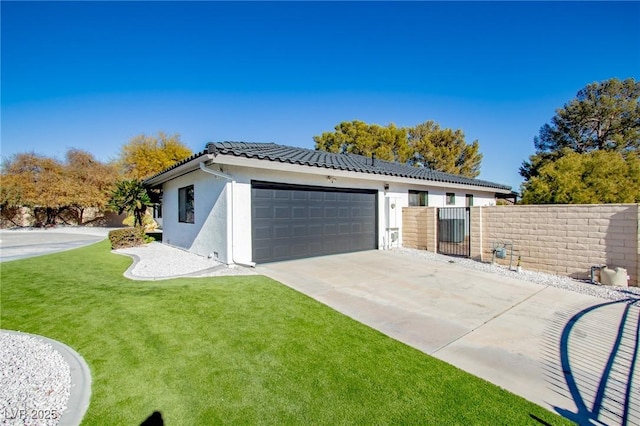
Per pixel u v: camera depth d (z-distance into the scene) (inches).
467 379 125.6
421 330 175.3
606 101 1042.1
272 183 360.2
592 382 124.8
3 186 956.6
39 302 208.2
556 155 1061.8
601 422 100.5
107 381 119.3
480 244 382.9
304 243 392.2
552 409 107.2
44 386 116.0
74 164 1080.8
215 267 320.8
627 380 126.3
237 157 300.7
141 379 120.8
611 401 112.3
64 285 253.3
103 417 99.3
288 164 337.7
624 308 217.0
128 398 109.3
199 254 404.8
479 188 689.0
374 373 128.3
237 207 333.1
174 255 409.4
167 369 128.1
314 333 165.6
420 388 118.3
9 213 1047.0
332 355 142.5
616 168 521.0
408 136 1371.8
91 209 1144.8
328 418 100.5
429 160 1268.5
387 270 329.1
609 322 191.0
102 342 151.6
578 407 108.4
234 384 118.3
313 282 274.8
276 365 132.6
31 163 1026.7
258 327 171.3
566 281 291.9
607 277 278.7
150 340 153.7
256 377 123.3
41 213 1079.6
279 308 201.9
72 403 106.2
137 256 400.5
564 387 121.1
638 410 106.9
